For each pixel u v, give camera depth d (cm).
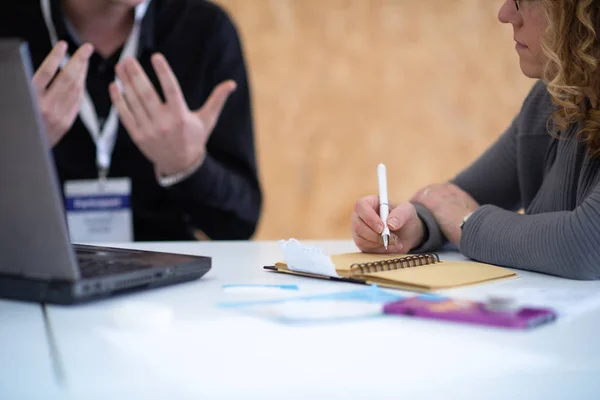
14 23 220
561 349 65
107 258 97
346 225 404
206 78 236
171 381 56
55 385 55
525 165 155
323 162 402
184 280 98
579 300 86
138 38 223
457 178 167
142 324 71
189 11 235
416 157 409
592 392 61
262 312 78
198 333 69
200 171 207
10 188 76
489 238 117
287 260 105
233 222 229
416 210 133
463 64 409
